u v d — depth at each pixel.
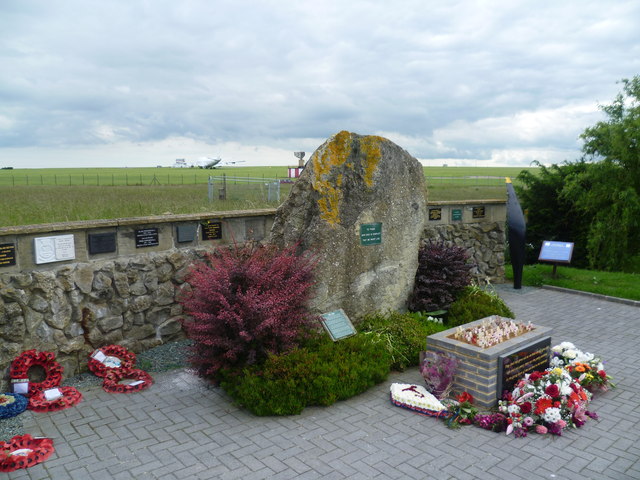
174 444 5.50
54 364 7.04
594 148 18.64
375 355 7.26
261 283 6.82
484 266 14.58
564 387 6.04
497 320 7.79
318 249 7.85
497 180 42.22
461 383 6.54
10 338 6.75
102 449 5.39
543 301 12.52
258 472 4.93
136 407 6.45
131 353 7.81
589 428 5.90
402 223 8.98
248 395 6.16
